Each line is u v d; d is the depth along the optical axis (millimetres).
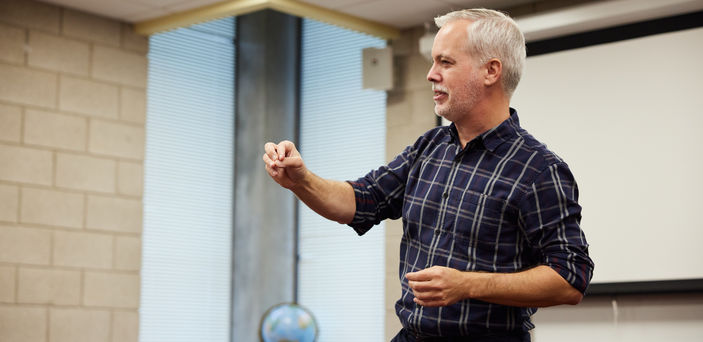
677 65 4590
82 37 5258
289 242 6086
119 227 5320
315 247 6039
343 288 5863
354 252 5844
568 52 4902
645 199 4617
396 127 5531
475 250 1743
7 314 4836
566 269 1646
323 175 5988
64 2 5145
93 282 5180
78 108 5203
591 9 4715
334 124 5980
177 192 5797
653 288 4551
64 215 5094
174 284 5738
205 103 6000
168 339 5672
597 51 4820
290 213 6113
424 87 5453
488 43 1796
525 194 1716
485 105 1815
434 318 1743
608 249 4699
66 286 5066
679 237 4508
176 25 5340
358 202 1927
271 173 1825
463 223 1754
